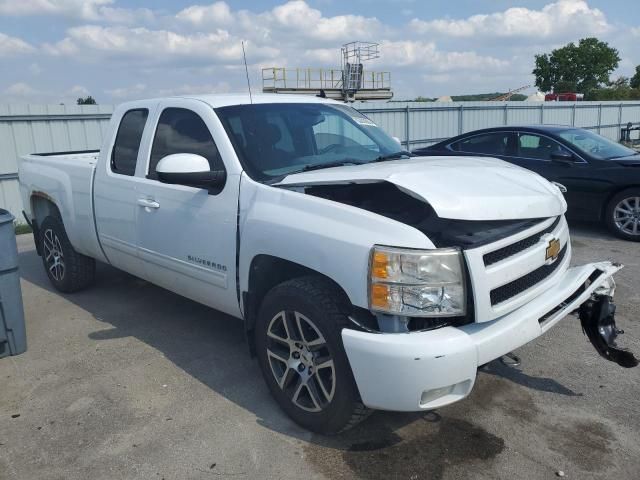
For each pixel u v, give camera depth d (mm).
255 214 3252
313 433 3152
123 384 3799
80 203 4992
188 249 3807
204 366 4031
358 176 3053
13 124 11938
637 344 4203
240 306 3545
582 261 6496
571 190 7770
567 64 66938
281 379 3234
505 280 2799
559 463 2852
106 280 6133
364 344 2625
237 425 3266
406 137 19438
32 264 7129
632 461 2848
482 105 21703
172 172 3355
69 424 3338
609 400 3432
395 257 2604
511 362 3154
